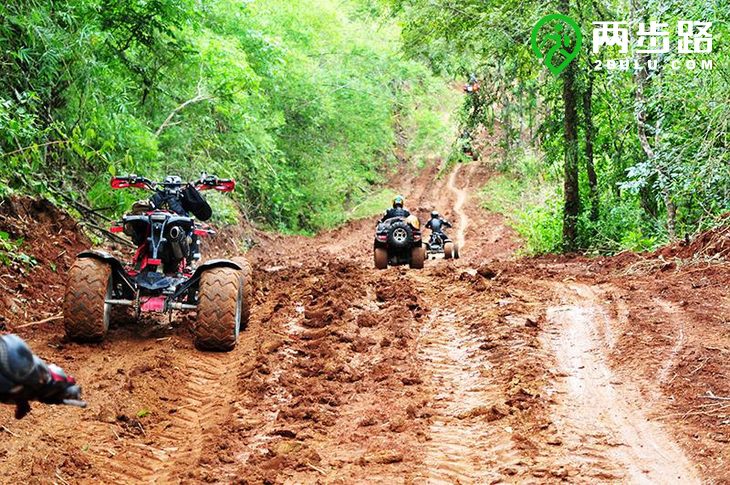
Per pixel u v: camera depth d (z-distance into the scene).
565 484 4.38
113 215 13.40
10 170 10.45
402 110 45.88
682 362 6.34
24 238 9.87
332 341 7.60
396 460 4.79
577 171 18.23
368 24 37.50
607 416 5.46
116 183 8.30
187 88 19.02
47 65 11.06
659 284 9.62
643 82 15.94
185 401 6.02
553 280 10.77
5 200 10.09
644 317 7.90
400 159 50.09
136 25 13.61
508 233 30.00
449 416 5.60
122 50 14.02
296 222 31.80
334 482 4.49
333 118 34.22
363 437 5.23
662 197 16.97
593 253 17.14
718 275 9.87
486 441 5.10
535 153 25.58
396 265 15.88
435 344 7.56
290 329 8.33
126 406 5.61
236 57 19.73
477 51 19.97
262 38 24.05
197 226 8.68
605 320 7.98
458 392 6.15
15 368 1.95
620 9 17.41
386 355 7.11
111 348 7.26
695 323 7.54
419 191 43.75
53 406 5.48
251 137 25.28
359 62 36.78
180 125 19.34
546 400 5.76
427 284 10.89
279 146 32.53
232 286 7.40
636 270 11.55
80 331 7.15
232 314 7.33
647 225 17.77
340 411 5.77
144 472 4.71
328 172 34.75
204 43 18.11
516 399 5.76
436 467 4.70
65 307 7.12
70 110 12.46
